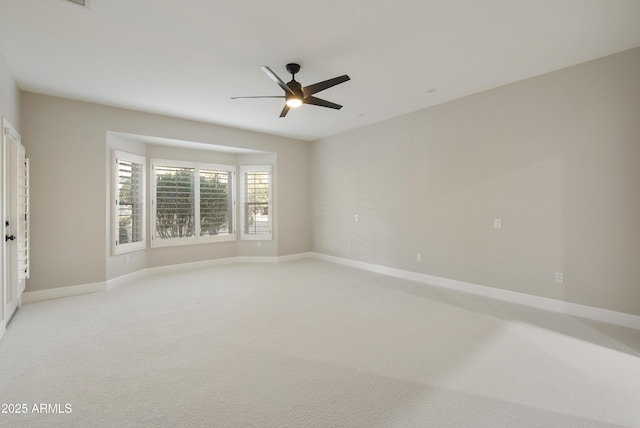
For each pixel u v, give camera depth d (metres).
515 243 3.69
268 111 4.67
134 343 2.63
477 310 3.44
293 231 6.59
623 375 2.12
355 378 2.10
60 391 1.95
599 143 3.08
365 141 5.57
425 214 4.64
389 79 3.57
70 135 4.06
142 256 5.09
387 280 4.82
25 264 3.31
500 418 1.70
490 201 3.90
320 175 6.59
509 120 3.71
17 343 2.63
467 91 3.95
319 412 1.75
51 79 3.46
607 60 3.02
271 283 4.64
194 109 4.55
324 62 3.13
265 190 6.33
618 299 2.99
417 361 2.32
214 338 2.73
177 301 3.79
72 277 4.07
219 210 6.11
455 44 2.81
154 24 2.46
